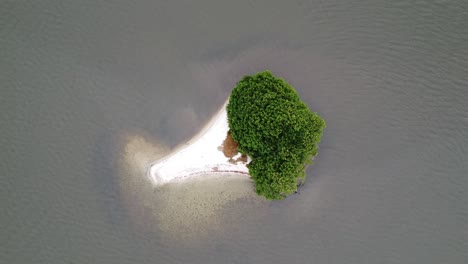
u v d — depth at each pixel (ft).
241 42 132.05
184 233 129.80
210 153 128.77
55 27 131.64
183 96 130.52
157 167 129.08
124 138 130.00
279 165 113.80
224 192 130.62
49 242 127.54
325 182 131.64
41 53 130.72
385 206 131.13
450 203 130.93
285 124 110.73
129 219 129.39
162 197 129.90
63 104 129.90
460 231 130.11
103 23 131.85
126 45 131.44
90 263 127.44
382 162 131.95
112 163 129.70
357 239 130.41
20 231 127.65
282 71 131.64
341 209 131.23
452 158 131.85
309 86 132.05
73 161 129.18
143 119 130.31
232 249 129.90
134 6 132.26
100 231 128.47
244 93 113.80
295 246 130.21
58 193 128.57
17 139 129.08
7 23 131.44
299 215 131.13
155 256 128.77
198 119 130.00
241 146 117.08
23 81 130.00
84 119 129.90
